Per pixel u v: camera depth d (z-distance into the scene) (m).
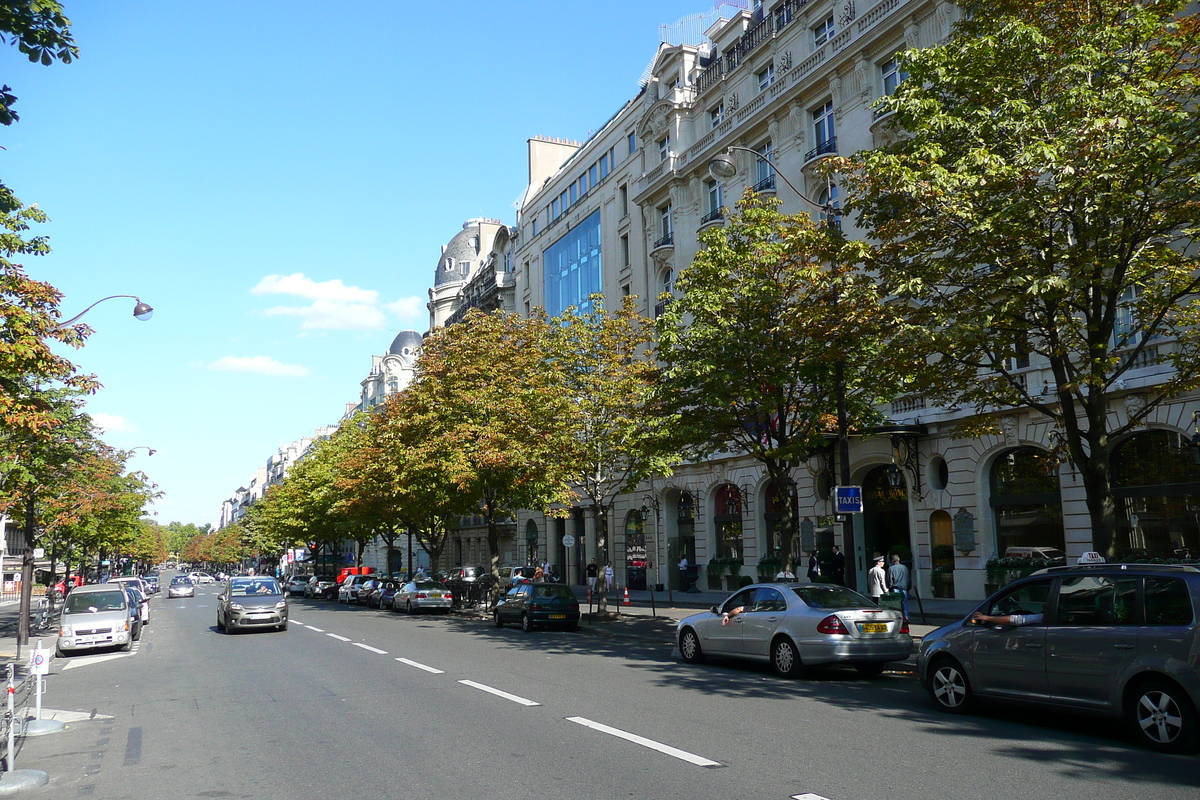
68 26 9.46
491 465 26.34
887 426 24.77
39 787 7.73
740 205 18.92
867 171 13.73
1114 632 8.27
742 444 19.94
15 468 21.55
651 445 22.05
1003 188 12.18
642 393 21.58
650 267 39.25
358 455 41.06
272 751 8.88
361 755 8.52
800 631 13.23
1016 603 9.58
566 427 25.75
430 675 14.44
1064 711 8.75
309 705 11.76
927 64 13.60
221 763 8.42
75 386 14.41
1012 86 13.25
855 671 14.12
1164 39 12.95
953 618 19.80
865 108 27.28
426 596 34.88
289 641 22.19
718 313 17.91
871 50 27.33
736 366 17.73
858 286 14.03
